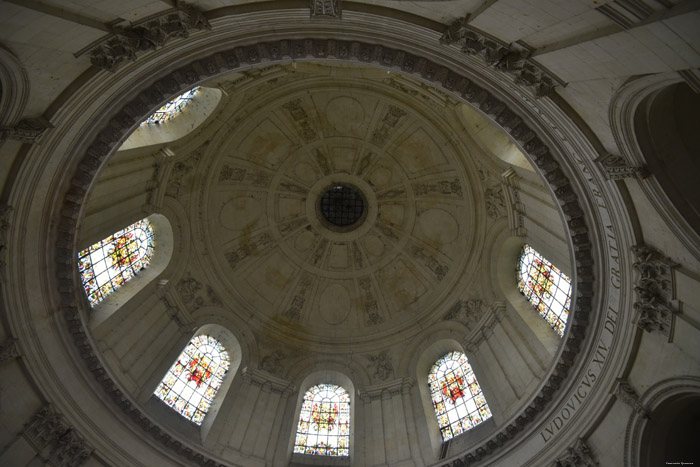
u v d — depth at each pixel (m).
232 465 19.73
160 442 18.64
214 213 28.11
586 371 16.81
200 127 24.30
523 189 21.31
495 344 22.86
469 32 12.00
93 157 15.03
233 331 26.11
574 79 11.40
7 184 13.62
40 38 9.76
